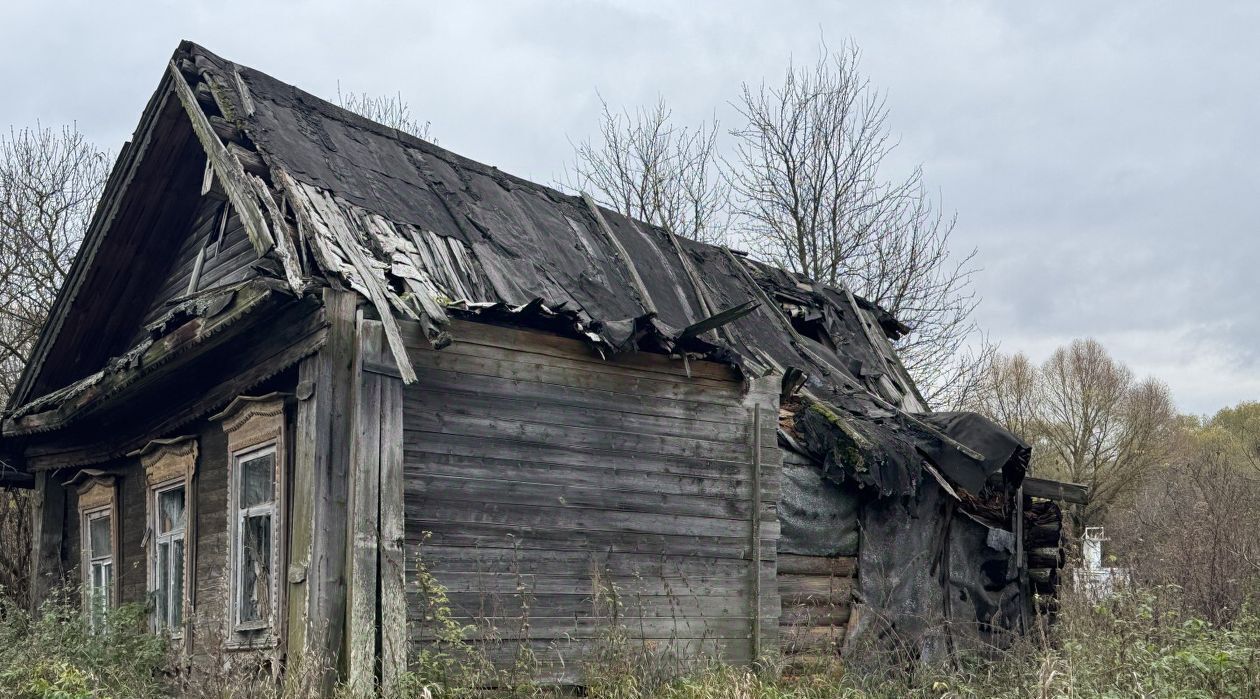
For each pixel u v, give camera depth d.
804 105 22.00
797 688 7.68
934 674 7.91
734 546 8.73
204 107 8.68
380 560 6.75
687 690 7.18
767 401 9.14
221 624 8.19
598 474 8.06
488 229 8.98
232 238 9.34
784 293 12.77
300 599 6.75
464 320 7.53
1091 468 29.72
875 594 9.56
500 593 7.43
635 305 9.61
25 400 11.27
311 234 7.16
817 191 21.61
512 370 7.74
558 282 9.00
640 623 8.05
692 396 8.73
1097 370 30.44
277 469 7.59
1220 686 5.98
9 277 17.28
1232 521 11.52
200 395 8.86
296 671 6.45
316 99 9.26
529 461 7.72
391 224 8.17
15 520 16.25
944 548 10.14
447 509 7.29
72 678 6.70
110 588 10.29
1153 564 10.45
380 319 7.04
